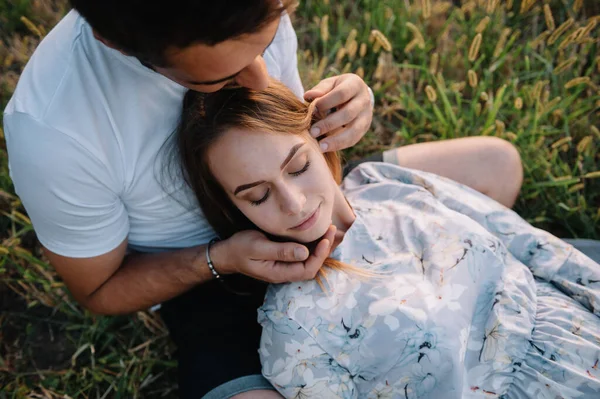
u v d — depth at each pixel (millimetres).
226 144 1311
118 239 1453
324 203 1395
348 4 2879
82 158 1245
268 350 1408
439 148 1875
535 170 2266
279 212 1352
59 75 1223
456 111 2508
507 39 2693
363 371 1399
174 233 1587
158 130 1343
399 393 1405
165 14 840
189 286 1578
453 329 1398
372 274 1471
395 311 1395
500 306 1479
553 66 2605
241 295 1633
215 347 1532
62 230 1354
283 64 1582
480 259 1507
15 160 1242
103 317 2033
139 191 1398
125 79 1248
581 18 2734
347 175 1824
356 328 1398
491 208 1679
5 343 2084
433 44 2715
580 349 1420
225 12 850
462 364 1395
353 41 2277
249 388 1445
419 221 1571
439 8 2549
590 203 2281
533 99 2340
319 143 1440
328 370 1378
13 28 2801
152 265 1557
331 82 1521
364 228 1564
